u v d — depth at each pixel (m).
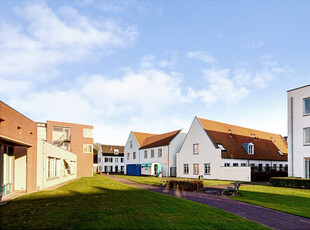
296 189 18.88
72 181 27.03
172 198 13.07
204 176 32.16
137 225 7.42
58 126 40.12
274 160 36.66
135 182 25.69
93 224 7.33
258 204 12.37
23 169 16.70
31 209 9.57
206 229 7.47
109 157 70.19
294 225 8.61
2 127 11.09
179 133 43.03
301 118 22.86
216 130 34.56
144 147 48.59
